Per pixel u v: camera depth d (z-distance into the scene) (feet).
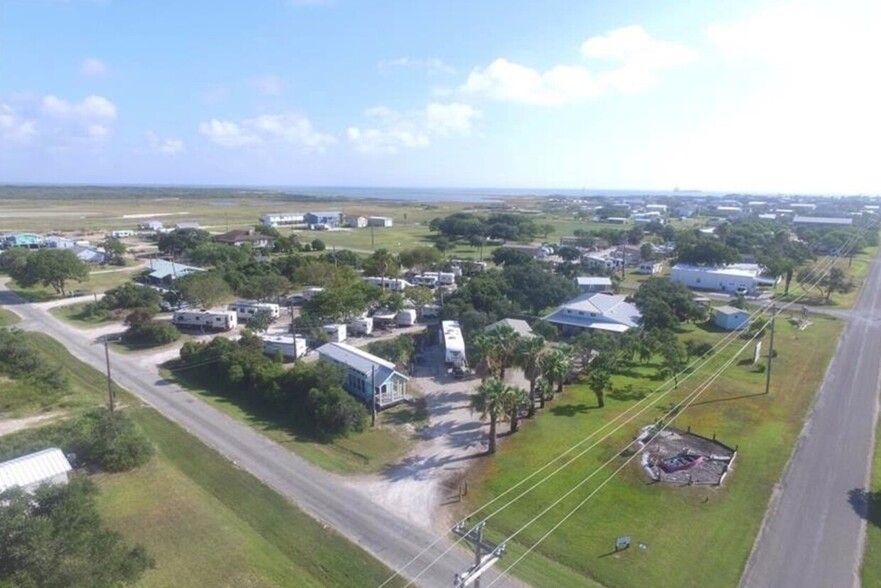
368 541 114.73
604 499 130.21
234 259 419.33
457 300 287.48
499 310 279.49
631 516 123.65
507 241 610.65
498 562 108.58
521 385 204.85
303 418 169.27
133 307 292.81
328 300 261.85
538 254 488.02
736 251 428.56
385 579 103.50
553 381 180.75
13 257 388.98
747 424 170.09
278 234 567.18
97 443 140.15
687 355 218.79
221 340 212.43
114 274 393.29
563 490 133.90
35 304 305.53
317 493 132.46
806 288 378.94
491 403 148.05
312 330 245.45
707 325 286.05
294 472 141.79
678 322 267.39
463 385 203.82
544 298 299.38
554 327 252.01
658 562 108.99
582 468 143.95
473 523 121.49
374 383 179.42
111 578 86.22
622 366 222.28
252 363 195.11
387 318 270.87
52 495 95.45
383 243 582.76
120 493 128.88
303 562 107.86
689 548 113.29
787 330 274.57
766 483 137.18
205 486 133.80
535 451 153.28
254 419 173.06
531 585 102.63
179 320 270.46
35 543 81.10
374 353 217.56
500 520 122.52
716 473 141.69
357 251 519.19
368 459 149.79
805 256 472.03
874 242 608.19
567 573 106.22
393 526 120.16
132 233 607.37
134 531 114.62
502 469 144.05
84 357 223.92
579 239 566.36
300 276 338.13
